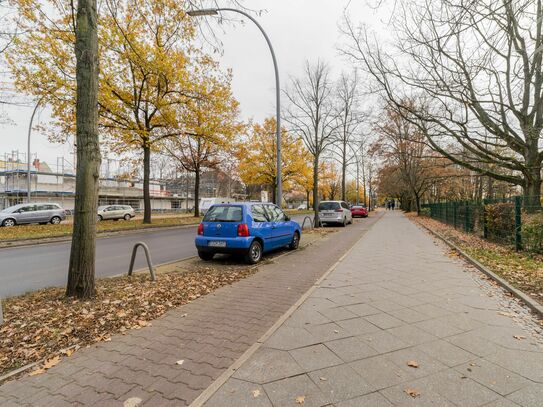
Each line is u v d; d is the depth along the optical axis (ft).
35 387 8.83
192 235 52.95
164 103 59.88
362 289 17.58
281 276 21.53
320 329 12.14
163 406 7.89
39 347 11.06
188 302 16.02
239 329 12.57
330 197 205.26
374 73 40.86
